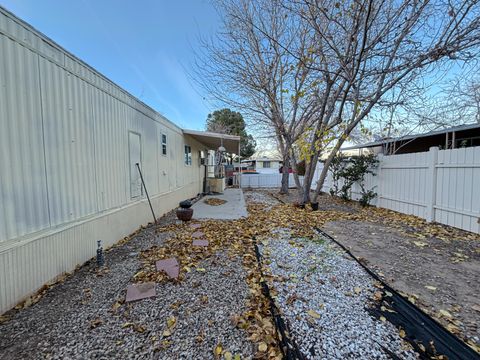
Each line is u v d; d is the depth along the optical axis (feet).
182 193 27.84
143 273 9.52
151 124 19.03
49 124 8.89
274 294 7.91
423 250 12.00
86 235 10.98
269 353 5.51
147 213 18.04
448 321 6.56
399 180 21.25
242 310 7.09
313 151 22.65
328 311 7.05
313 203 23.26
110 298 7.80
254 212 22.18
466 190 14.97
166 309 7.16
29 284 7.90
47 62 8.79
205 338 5.98
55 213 9.14
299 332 6.17
